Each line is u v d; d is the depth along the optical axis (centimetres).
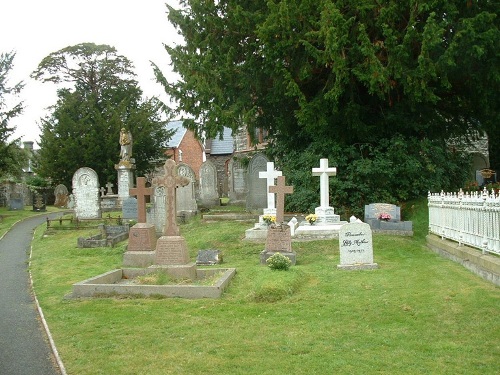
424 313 796
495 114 2022
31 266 1457
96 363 638
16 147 4034
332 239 1577
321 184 1758
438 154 2075
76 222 2348
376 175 1955
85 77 5078
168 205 1182
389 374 575
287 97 1992
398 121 2017
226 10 2100
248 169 2212
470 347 646
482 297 845
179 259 1144
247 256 1427
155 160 5128
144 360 642
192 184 2372
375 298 899
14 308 966
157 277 1075
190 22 2191
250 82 2030
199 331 754
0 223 2681
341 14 1694
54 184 4684
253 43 1958
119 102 5019
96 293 996
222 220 2108
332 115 1948
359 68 1736
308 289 986
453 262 1195
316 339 702
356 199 1978
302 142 2236
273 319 803
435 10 1739
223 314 843
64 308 920
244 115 1967
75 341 729
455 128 2244
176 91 2177
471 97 2012
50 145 4506
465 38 1678
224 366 613
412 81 1727
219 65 2073
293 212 2089
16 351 708
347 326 755
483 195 1044
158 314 854
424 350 645
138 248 1355
